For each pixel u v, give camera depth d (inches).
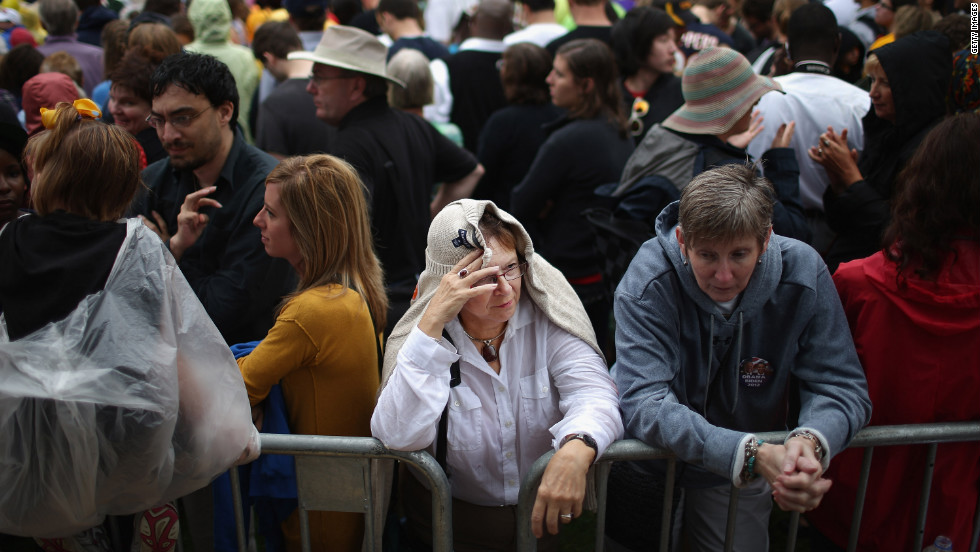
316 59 131.6
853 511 79.0
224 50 192.2
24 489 62.6
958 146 69.6
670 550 82.6
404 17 241.9
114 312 63.3
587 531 122.7
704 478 79.6
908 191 73.2
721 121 105.8
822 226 128.3
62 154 67.6
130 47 144.7
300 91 168.6
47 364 60.9
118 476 64.1
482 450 77.4
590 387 76.0
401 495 87.1
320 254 80.0
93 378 61.1
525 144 170.7
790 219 98.6
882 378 75.9
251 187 101.2
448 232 71.9
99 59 218.7
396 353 75.2
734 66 105.7
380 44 135.5
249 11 305.9
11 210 94.3
